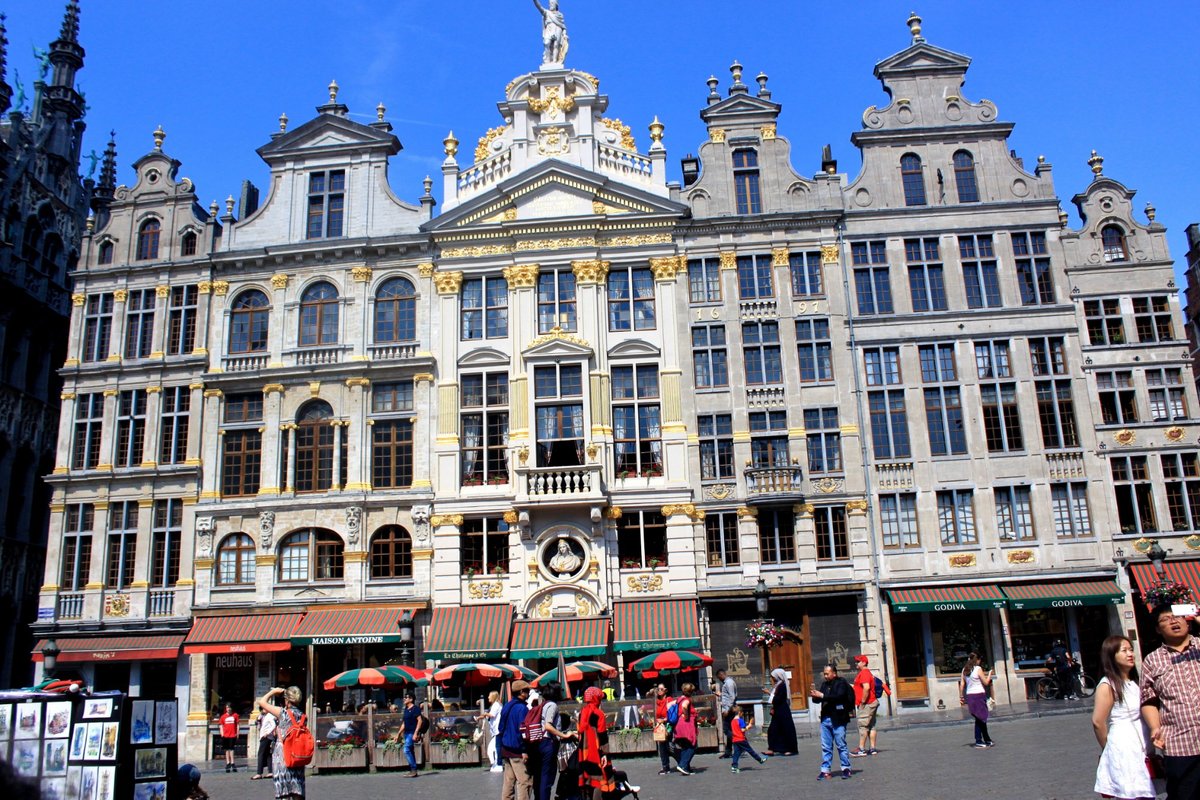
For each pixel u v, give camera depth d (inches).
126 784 432.1
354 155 1569.9
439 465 1433.3
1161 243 1467.8
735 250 1486.2
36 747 431.5
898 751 880.9
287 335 1510.8
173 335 1540.4
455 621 1368.1
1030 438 1406.3
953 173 1509.6
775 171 1519.4
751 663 1354.6
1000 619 1352.1
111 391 1528.1
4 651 1593.3
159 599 1443.2
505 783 647.1
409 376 1478.8
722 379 1450.5
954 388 1434.5
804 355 1455.5
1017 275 1465.3
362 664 1389.0
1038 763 719.7
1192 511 1380.4
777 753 932.0
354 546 1418.6
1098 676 1347.2
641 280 1493.6
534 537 1396.4
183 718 1369.3
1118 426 1403.8
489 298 1503.4
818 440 1425.9
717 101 1545.3
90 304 1574.8
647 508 1405.0
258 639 1363.2
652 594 1374.3
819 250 1485.0
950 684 1343.5
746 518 1395.2
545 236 1492.4
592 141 1540.4
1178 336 1435.8
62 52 1948.8
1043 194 1493.6
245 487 1472.7
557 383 1448.1
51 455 1737.2
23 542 1644.9
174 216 1585.9
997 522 1382.9
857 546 1379.2
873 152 1518.2
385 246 1513.3
